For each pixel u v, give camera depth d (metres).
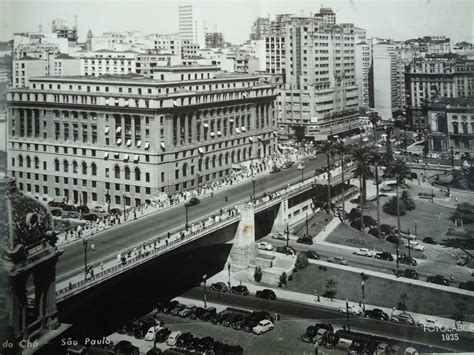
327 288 107.62
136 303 100.94
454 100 164.75
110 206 153.38
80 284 80.88
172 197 142.25
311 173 162.38
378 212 129.75
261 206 126.50
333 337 91.12
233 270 120.19
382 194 149.12
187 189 155.88
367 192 151.50
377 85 187.50
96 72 185.38
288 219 138.12
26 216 73.56
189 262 113.25
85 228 115.56
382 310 101.00
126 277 90.12
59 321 80.69
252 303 104.94
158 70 162.75
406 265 115.06
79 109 154.00
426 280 109.25
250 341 92.31
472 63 167.00
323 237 131.00
